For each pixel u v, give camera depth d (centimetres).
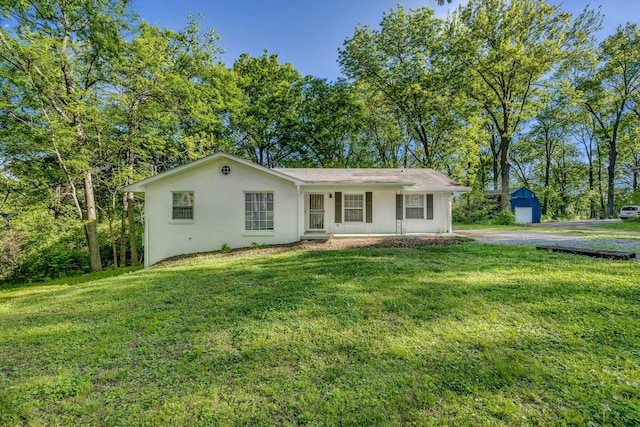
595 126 2898
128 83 1216
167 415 203
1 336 345
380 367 254
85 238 1320
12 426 198
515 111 2253
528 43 1906
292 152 2547
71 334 347
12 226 1123
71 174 1136
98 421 201
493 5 1892
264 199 1092
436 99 2103
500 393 215
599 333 299
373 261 690
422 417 195
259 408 208
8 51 879
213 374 252
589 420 187
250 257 849
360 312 380
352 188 1192
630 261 608
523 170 3462
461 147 2236
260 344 302
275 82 2452
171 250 1061
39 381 247
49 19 1005
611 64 2266
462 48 1952
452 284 489
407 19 2097
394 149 2709
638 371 235
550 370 240
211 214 1067
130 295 509
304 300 432
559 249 753
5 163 1062
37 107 996
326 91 2411
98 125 1130
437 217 1258
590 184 3216
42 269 1165
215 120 1741
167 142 1472
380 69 2222
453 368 248
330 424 192
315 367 258
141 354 292
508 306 381
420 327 330
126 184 1310
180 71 1523
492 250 804
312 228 1237
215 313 400
